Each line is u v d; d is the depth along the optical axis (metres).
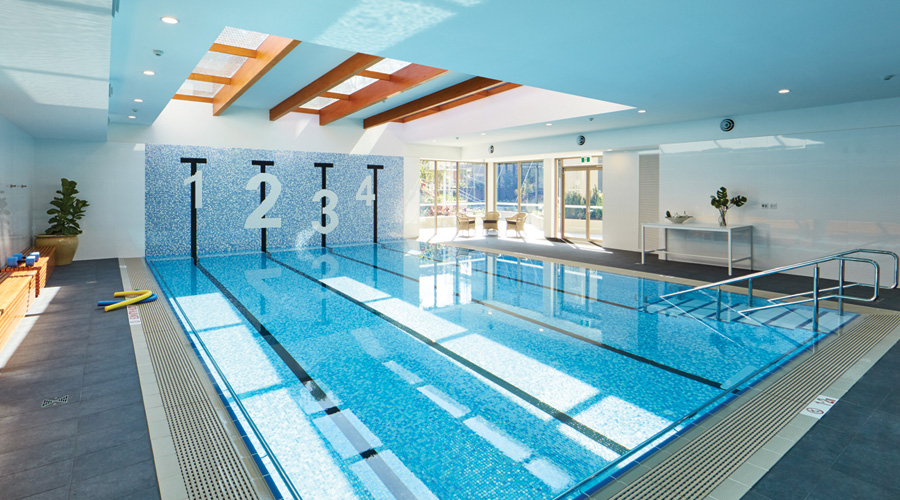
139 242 10.47
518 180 16.62
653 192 10.84
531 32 4.20
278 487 2.45
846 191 7.57
